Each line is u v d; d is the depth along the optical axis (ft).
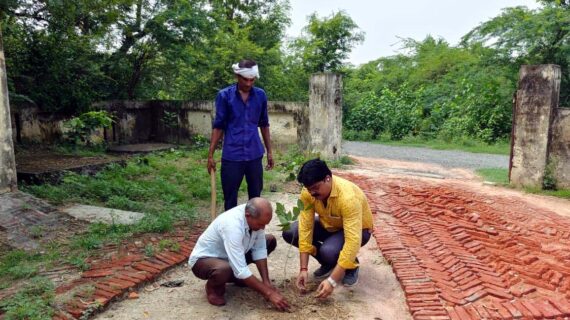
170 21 39.96
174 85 51.90
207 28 42.42
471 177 33.35
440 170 37.17
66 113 36.35
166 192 22.36
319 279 12.69
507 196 25.39
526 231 17.88
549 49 53.21
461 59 81.30
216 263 10.61
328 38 73.92
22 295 10.77
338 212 11.18
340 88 35.12
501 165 40.83
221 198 21.89
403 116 66.69
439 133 61.98
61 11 30.17
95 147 36.47
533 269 13.29
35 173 22.08
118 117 41.01
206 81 49.93
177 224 17.25
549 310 10.58
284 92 60.29
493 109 56.90
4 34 31.73
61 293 11.09
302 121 35.88
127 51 41.78
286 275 13.08
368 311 10.92
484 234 16.74
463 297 11.31
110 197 20.25
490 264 13.55
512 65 56.54
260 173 15.40
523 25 54.39
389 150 53.06
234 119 14.66
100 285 11.50
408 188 25.41
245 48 52.42
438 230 17.01
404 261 13.69
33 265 12.89
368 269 13.60
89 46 37.32
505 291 11.61
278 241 16.28
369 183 27.12
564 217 20.59
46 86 33.83
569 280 12.51
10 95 28.94
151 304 11.06
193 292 11.80
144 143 43.09
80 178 22.58
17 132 32.60
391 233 16.65
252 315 10.62
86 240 14.56
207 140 41.24
